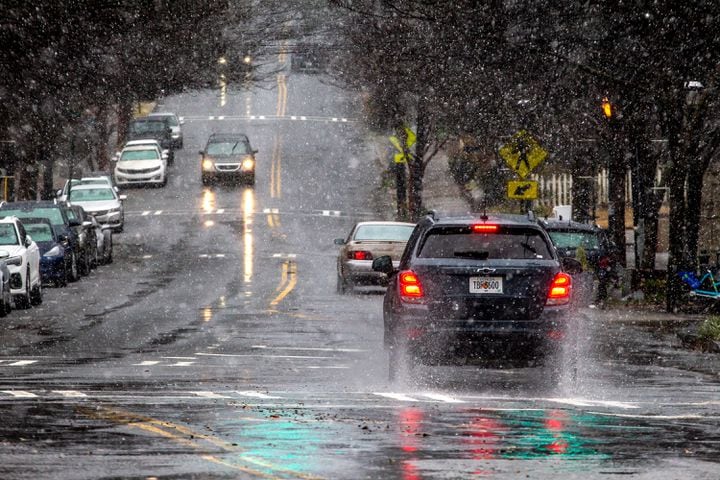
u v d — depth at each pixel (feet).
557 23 199.93
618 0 192.54
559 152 287.89
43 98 270.26
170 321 215.72
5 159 387.14
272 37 392.06
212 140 591.37
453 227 126.31
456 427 92.07
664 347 179.73
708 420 97.96
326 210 518.37
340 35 360.48
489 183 411.95
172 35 293.64
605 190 415.44
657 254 388.78
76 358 157.79
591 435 88.17
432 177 585.22
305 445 82.33
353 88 401.90
